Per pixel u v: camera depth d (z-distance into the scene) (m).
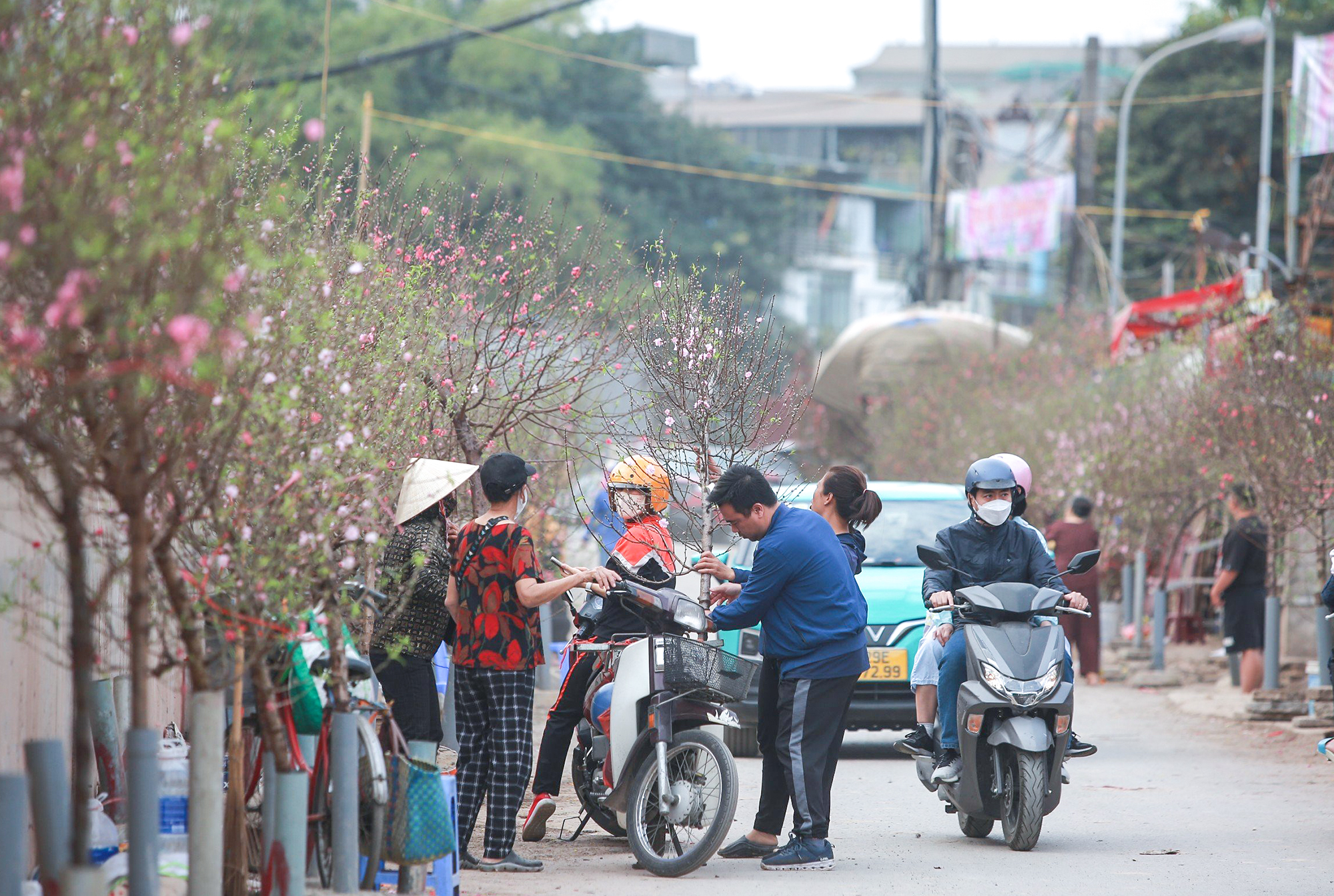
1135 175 168.12
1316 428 52.00
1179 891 26.75
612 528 33.34
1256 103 159.62
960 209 140.75
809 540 28.53
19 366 14.95
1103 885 27.25
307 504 20.23
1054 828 33.81
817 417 119.25
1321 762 44.59
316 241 24.53
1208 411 58.09
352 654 24.08
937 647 33.97
